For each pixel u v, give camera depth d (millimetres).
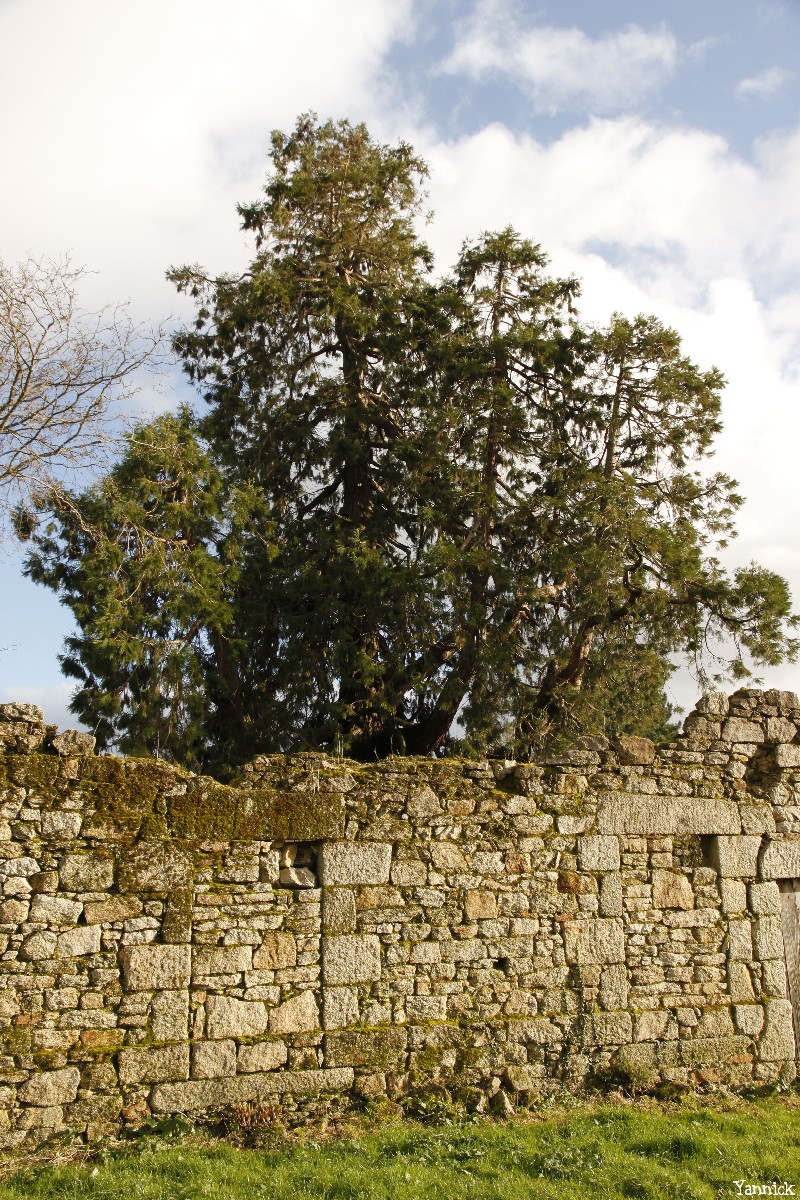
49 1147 7320
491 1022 8844
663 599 16078
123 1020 7750
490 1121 8281
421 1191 6543
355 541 17484
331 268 19906
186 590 15328
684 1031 9570
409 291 19859
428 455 17500
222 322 19750
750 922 10133
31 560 15617
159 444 15398
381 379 19891
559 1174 6949
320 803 8750
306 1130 7883
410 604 16938
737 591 15703
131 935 7902
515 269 18594
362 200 20781
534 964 9148
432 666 17656
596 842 9656
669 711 22109
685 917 9875
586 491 16656
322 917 8539
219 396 19938
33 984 7559
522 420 17406
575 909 9422
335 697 17453
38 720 8055
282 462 19344
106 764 8141
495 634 17312
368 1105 8266
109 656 14453
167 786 8297
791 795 10656
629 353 16938
